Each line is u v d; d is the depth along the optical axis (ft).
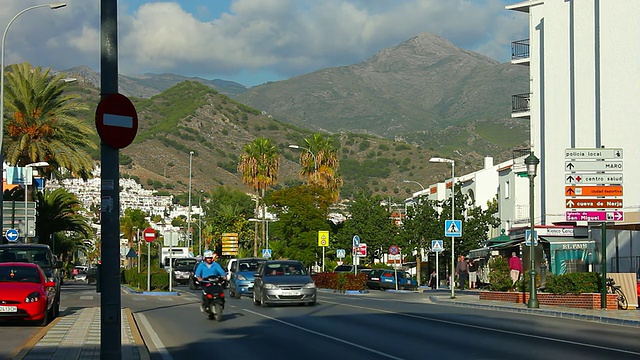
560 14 178.60
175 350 53.42
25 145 154.81
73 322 71.46
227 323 74.84
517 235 171.73
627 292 92.73
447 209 212.84
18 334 62.49
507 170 203.31
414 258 266.98
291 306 99.04
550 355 48.88
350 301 112.16
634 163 151.94
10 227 157.89
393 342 56.80
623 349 52.24
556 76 178.91
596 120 164.86
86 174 164.55
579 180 94.48
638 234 127.75
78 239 351.87
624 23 154.81
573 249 145.79
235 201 448.24
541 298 101.14
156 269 190.49
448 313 86.89
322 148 255.91
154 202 584.40
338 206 444.96
